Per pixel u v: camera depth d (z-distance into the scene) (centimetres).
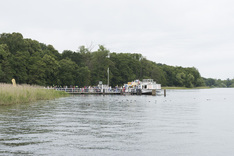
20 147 1179
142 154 1086
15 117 2161
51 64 9906
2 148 1159
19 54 9188
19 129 1622
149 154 1088
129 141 1319
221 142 1320
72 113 2570
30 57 9600
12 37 9769
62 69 10606
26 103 3650
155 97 6900
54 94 5884
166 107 3531
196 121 2069
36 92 4738
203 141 1338
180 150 1158
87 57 14088
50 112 2598
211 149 1183
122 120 2083
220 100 5834
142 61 17025
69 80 10600
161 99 5866
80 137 1403
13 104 3447
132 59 16225
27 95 4062
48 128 1670
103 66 13662
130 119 2152
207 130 1656
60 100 4709
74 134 1484
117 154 1082
